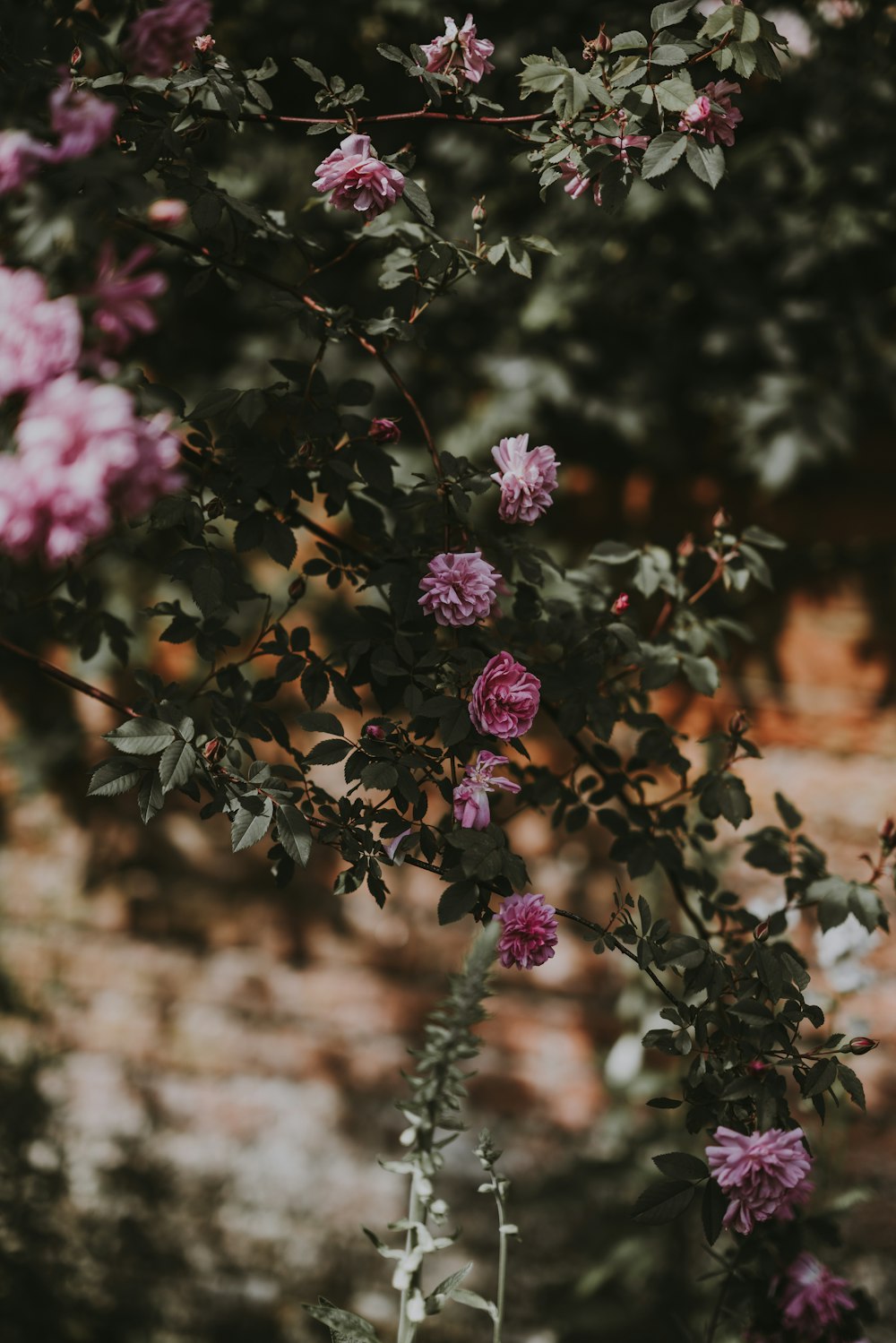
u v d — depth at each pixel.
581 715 1.79
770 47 1.69
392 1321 2.64
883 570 2.39
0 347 1.52
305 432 1.76
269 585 2.52
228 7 2.23
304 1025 2.75
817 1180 2.29
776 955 1.72
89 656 1.94
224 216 1.76
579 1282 2.35
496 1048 2.64
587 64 1.77
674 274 2.37
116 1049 2.84
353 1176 2.70
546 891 2.58
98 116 1.57
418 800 1.67
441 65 1.75
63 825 2.84
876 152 2.28
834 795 2.44
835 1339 1.85
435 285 1.82
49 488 1.49
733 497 2.43
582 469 2.49
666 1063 2.47
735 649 2.46
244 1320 2.71
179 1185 2.78
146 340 2.37
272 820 1.73
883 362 2.34
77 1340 2.68
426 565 1.75
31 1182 2.70
